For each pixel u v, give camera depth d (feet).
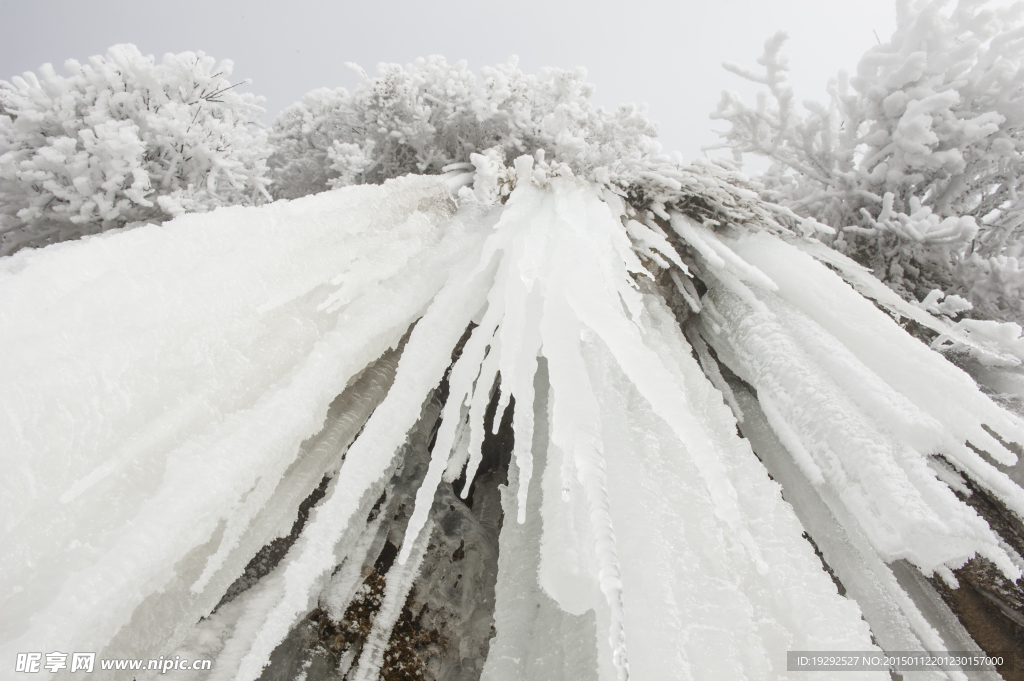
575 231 8.23
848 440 6.61
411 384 6.45
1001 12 11.28
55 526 3.78
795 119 13.57
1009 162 11.41
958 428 6.56
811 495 7.01
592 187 12.41
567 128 12.94
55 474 3.91
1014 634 5.43
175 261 5.82
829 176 13.52
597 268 6.75
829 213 13.50
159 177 13.07
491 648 4.97
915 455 6.30
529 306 7.11
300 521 6.05
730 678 3.91
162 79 13.29
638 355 4.79
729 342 9.74
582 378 4.87
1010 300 10.86
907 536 5.53
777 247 10.89
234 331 5.67
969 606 5.80
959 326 9.25
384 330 6.98
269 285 6.26
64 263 5.09
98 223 12.69
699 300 11.35
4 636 3.27
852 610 4.58
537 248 7.59
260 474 4.98
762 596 4.83
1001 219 11.45
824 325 8.92
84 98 12.54
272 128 21.29
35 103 12.31
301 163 19.58
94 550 3.76
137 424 4.54
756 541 5.30
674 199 12.80
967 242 11.41
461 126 16.28
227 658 4.47
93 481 3.95
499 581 5.54
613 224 9.63
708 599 4.47
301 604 4.40
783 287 9.84
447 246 9.12
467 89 15.52
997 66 11.12
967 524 5.35
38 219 12.60
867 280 10.34
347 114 17.15
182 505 4.14
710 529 5.17
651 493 5.22
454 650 5.71
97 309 4.79
